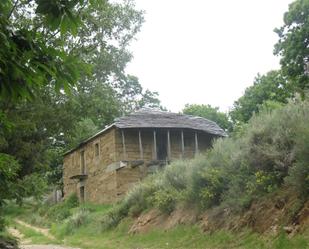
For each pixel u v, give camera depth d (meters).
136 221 20.06
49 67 3.47
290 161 13.34
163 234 17.22
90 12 17.38
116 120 32.28
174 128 33.19
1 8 3.38
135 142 32.81
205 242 14.34
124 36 22.53
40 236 25.83
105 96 21.91
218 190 15.88
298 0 28.73
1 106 9.30
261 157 14.23
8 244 16.39
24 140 15.21
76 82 3.61
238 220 13.95
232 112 54.84
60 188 45.53
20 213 38.91
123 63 22.55
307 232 11.09
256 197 13.94
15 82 3.35
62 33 3.44
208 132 34.34
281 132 14.11
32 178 15.05
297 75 29.00
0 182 6.69
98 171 34.62
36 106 14.64
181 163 20.83
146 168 32.06
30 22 9.90
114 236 20.12
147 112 34.72
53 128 16.52
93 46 18.64
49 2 3.33
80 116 19.64
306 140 12.22
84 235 22.75
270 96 41.19
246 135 16.05
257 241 12.36
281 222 12.20
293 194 12.65
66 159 42.16
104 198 33.09
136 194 22.11
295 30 28.81
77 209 33.09
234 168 15.70
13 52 3.25
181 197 17.95
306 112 14.31
